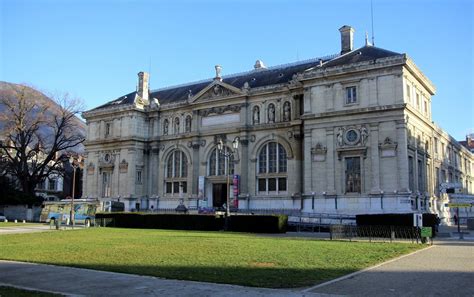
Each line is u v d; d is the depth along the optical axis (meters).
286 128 57.94
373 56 51.34
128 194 69.62
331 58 60.94
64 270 18.27
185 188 67.38
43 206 72.50
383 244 28.16
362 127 49.03
